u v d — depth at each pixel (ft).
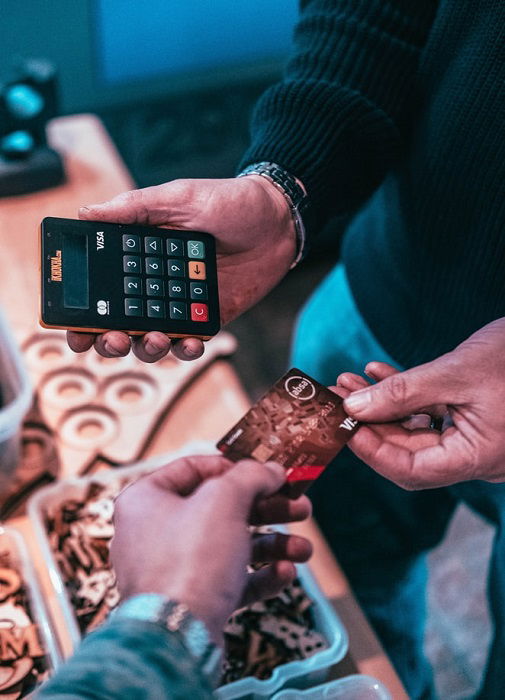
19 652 2.68
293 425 2.41
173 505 2.10
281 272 2.96
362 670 2.86
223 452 2.35
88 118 4.71
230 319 2.96
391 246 3.24
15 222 4.07
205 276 2.68
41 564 2.96
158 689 1.80
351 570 4.14
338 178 2.96
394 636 4.02
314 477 2.36
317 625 2.87
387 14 2.96
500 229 2.77
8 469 3.10
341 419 2.43
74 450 3.25
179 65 7.13
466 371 2.46
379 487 3.93
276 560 2.44
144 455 3.28
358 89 2.95
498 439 2.45
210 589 1.97
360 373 3.69
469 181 2.80
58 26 6.54
